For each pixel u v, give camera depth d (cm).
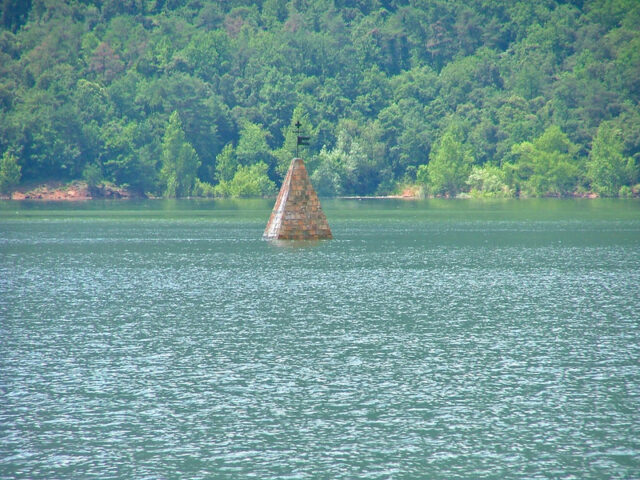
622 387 11294
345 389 11250
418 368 12444
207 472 8369
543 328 15838
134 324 16412
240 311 18138
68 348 13975
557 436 9338
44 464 8581
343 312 17950
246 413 10194
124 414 10150
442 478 8206
